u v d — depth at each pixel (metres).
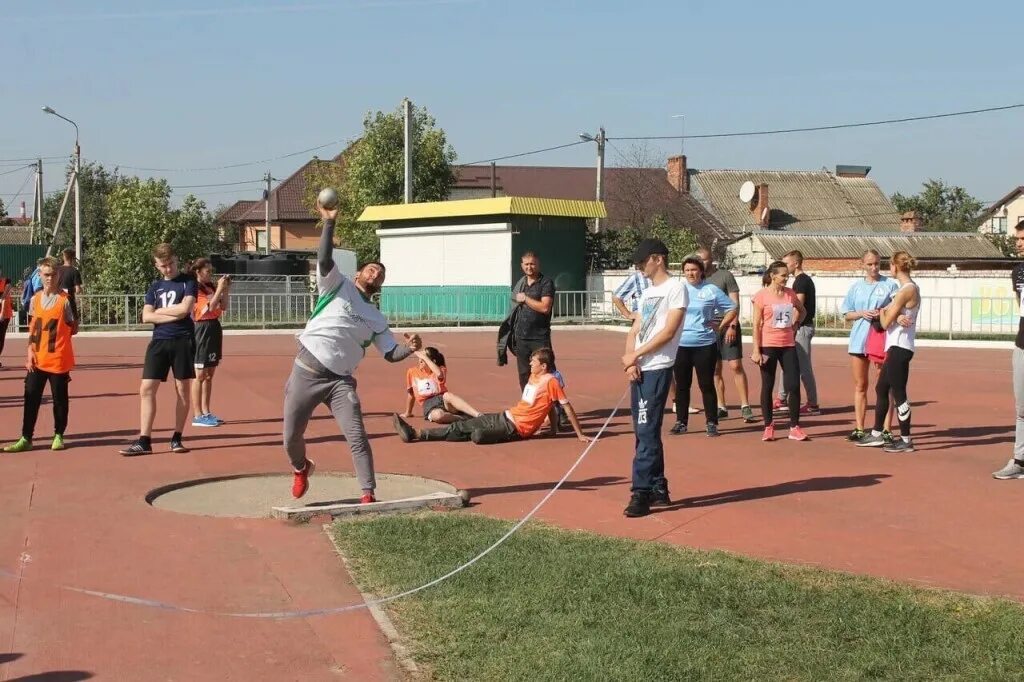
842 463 9.78
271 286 33.81
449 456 10.09
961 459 9.98
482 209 33.22
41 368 10.21
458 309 33.06
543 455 10.16
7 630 5.29
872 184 61.34
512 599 5.59
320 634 5.28
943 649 4.85
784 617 5.27
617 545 6.64
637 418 7.71
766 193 56.09
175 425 11.19
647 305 7.82
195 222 37.09
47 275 10.23
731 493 8.45
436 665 4.84
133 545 6.84
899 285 10.29
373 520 7.41
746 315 33.00
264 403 14.12
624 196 53.03
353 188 44.41
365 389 15.60
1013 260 47.12
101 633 5.28
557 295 32.53
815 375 18.23
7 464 9.61
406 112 36.22
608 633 5.07
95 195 47.84
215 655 5.02
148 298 10.09
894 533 7.16
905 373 10.34
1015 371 8.89
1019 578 6.11
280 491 8.63
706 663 4.71
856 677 4.56
